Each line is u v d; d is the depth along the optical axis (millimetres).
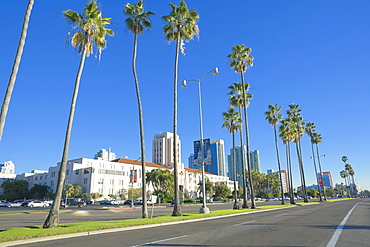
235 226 15031
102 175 94000
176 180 22250
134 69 21734
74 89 15922
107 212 35000
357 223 16016
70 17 17016
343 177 161750
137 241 10188
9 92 11164
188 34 25172
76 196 83250
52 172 100562
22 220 22516
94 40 17891
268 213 26578
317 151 84625
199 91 28750
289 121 58406
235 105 39750
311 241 9805
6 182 93188
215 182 137125
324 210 30406
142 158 20484
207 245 9117
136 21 22078
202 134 27406
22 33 11734
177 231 13203
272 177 125375
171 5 24656
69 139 15148
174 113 23578
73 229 12758
